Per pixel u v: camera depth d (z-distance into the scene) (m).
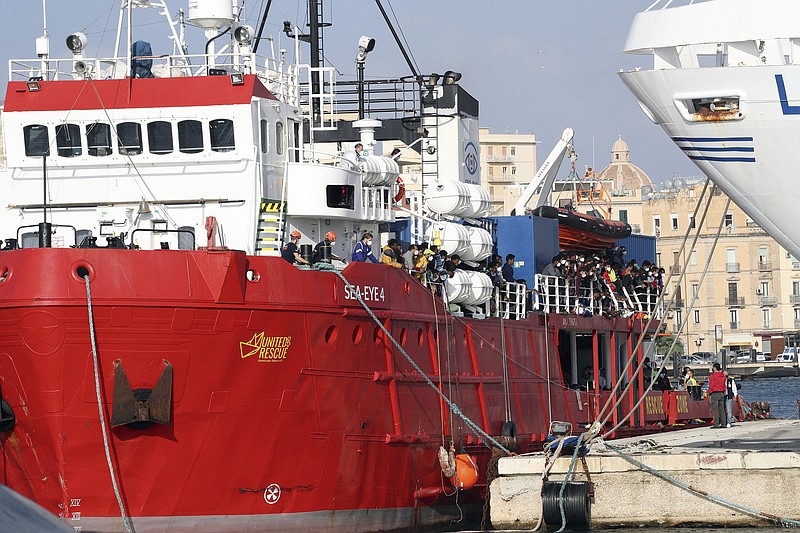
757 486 64.44
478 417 73.94
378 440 62.09
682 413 107.62
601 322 95.69
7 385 53.59
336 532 60.56
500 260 81.62
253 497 56.59
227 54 66.50
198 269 53.31
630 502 65.75
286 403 56.50
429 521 68.19
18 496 21.67
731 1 52.19
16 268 52.12
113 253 52.25
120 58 66.31
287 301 55.81
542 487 65.75
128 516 54.09
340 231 69.50
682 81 54.06
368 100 94.44
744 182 55.00
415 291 66.56
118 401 52.31
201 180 63.19
